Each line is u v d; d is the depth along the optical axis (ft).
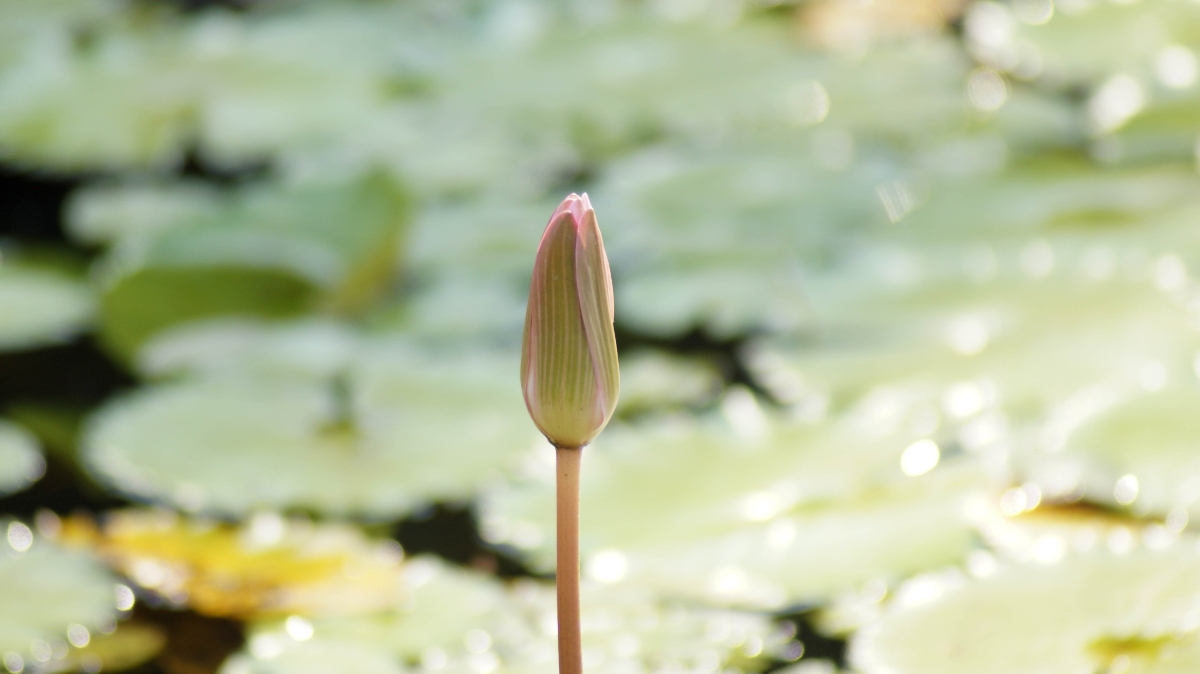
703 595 4.37
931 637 4.23
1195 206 6.57
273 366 5.69
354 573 4.46
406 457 4.79
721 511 4.55
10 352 5.87
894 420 4.76
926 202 6.95
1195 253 5.98
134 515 4.62
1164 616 4.20
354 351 5.85
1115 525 4.43
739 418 4.90
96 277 6.75
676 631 4.30
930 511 4.49
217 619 4.37
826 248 6.57
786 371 5.42
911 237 6.58
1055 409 4.73
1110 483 4.51
